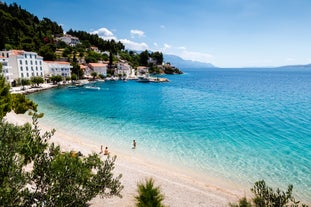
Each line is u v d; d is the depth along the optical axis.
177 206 17.08
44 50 134.38
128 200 17.16
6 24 139.00
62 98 73.69
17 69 94.06
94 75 140.25
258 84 139.12
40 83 100.88
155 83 141.12
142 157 27.23
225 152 29.20
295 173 23.53
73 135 34.94
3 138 6.85
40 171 7.36
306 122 44.75
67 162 7.55
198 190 19.84
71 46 182.00
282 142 33.12
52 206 6.89
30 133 7.79
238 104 66.31
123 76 172.12
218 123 44.16
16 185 6.04
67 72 126.25
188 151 29.44
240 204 7.17
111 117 48.38
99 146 30.53
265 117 49.31
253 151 29.59
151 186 7.79
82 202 7.95
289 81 164.00
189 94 90.00
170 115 51.12
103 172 9.95
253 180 22.11
